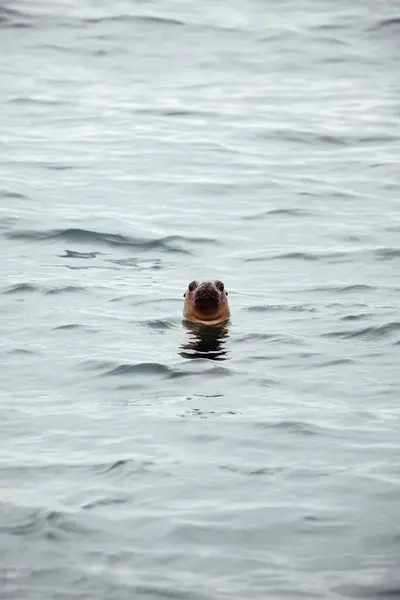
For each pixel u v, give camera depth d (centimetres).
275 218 7712
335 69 11850
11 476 3784
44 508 3547
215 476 3788
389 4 13825
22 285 6166
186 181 8562
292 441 4084
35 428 4212
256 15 13488
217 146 9500
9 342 5253
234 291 6197
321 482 3738
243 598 3070
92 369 4894
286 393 4609
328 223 7594
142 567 3222
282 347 5225
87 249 6988
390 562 3244
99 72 11569
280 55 12219
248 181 8594
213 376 4819
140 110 10481
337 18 13375
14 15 13025
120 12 13300
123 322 5603
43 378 4784
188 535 3391
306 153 9375
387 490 3669
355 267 6644
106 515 3509
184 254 6944
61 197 8062
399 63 12025
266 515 3506
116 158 9081
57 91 10944
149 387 4688
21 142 9444
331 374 4844
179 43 12475
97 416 4338
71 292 6084
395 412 4372
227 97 10950
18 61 11769
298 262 6762
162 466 3859
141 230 7369
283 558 3269
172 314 5750
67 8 13362
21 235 7188
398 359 5038
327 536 3384
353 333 5431
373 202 8088
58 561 3250
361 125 10100
